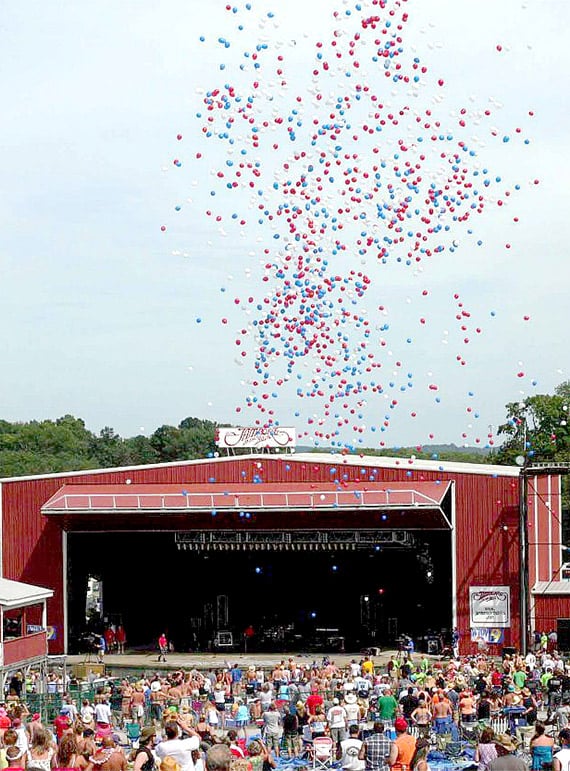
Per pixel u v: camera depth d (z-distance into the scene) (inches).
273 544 2155.5
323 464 2130.9
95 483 2151.8
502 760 615.2
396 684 1521.9
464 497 2086.6
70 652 2164.1
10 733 699.4
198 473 2154.3
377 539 2117.4
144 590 2501.2
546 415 3887.8
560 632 1995.6
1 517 2149.4
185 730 813.9
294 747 1213.1
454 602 2073.1
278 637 2268.7
